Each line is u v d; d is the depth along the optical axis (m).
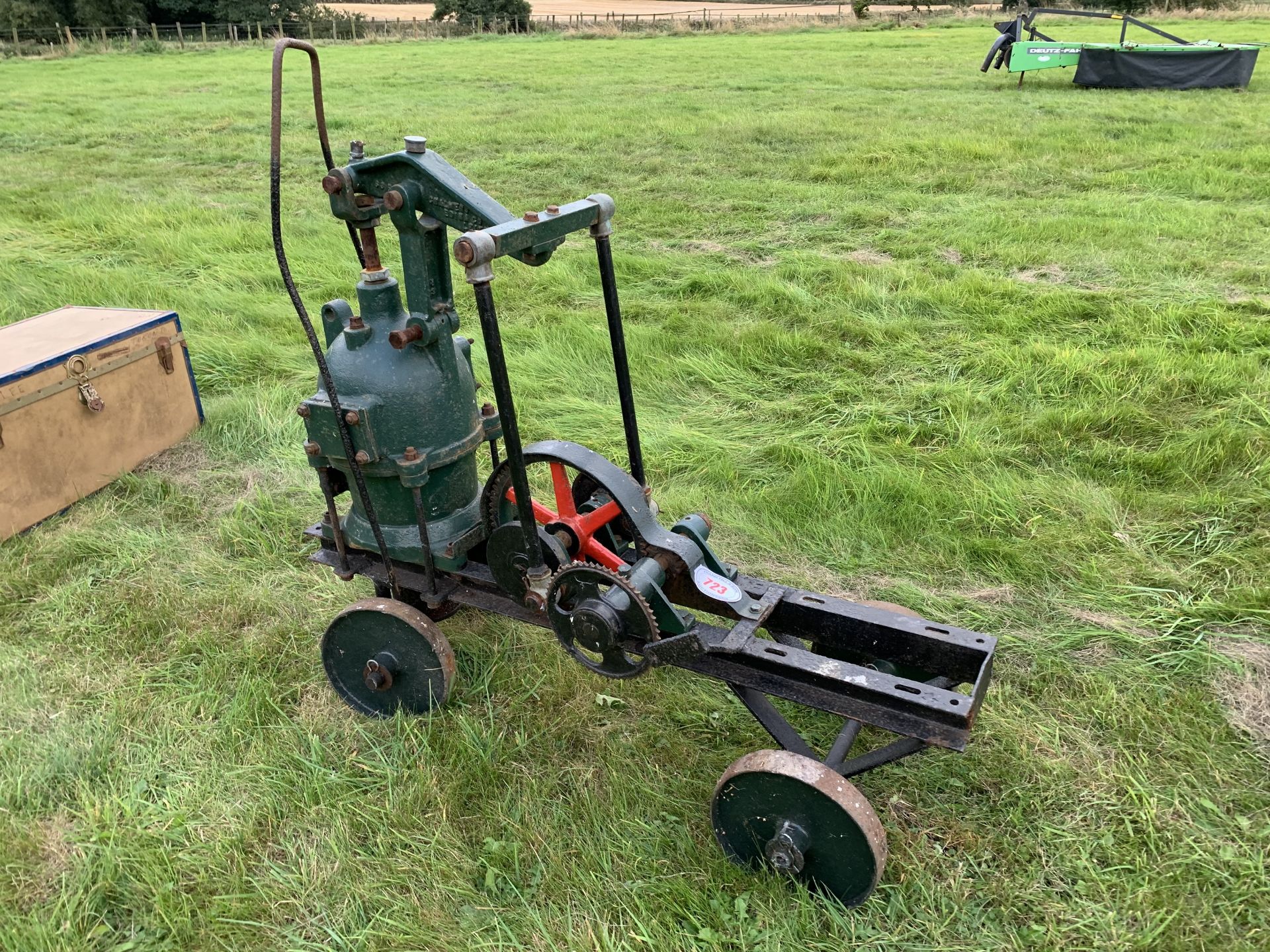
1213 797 2.82
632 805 2.88
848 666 2.53
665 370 5.99
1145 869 2.60
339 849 2.72
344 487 3.26
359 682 3.31
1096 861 2.63
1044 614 3.70
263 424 5.48
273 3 46.84
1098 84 18.34
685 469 4.91
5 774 3.00
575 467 2.82
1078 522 4.24
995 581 3.92
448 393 2.95
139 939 2.48
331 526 3.31
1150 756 2.98
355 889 2.61
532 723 3.21
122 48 39.16
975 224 9.08
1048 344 6.14
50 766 3.01
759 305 7.19
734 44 32.94
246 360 6.32
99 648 3.64
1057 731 3.10
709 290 7.62
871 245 8.79
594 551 2.96
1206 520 4.19
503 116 16.45
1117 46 18.12
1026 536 4.19
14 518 4.37
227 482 4.97
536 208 10.37
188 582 4.09
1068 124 14.00
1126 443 4.93
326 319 3.05
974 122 14.45
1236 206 9.50
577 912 2.53
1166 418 5.13
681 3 73.94
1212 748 3.00
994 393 5.50
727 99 18.12
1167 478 4.58
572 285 7.79
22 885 2.63
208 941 2.48
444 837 2.76
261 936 2.50
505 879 2.64
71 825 2.84
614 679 3.40
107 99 20.92
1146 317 6.51
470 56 31.20
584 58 28.72
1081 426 5.05
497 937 2.47
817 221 9.69
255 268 8.29
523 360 6.23
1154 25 32.34
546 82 22.00
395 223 2.72
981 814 2.81
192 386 5.47
